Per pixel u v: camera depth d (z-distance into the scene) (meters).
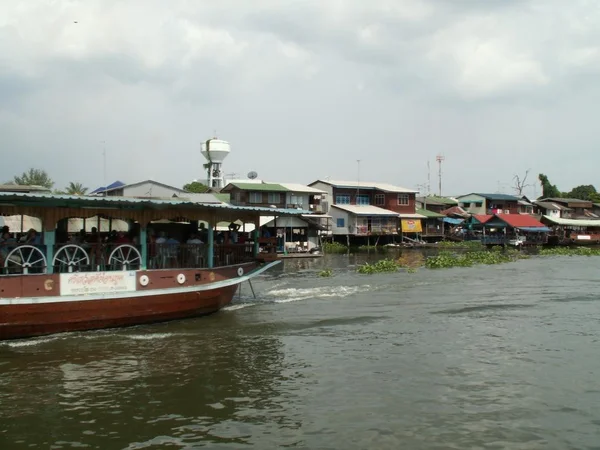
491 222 71.81
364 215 61.91
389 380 11.23
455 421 9.12
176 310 16.88
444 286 26.39
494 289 25.17
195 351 13.57
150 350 13.61
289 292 24.25
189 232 19.97
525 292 24.08
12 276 13.83
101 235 17.28
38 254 14.70
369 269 33.56
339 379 11.33
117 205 15.66
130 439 8.60
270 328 16.17
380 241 66.75
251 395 10.45
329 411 9.61
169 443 8.45
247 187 53.56
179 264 17.25
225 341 14.59
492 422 9.09
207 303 17.80
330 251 56.97
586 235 76.12
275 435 8.66
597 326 16.42
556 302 21.12
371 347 13.91
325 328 16.20
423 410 9.61
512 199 80.12
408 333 15.51
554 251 55.97
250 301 21.44
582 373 11.63
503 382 11.05
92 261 15.40
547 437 8.53
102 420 9.32
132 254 16.22
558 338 14.83
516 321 17.22
